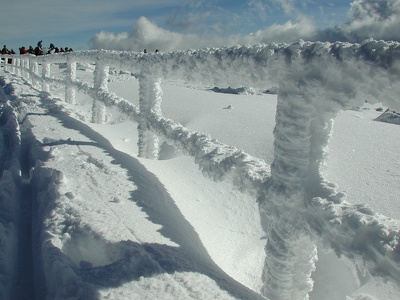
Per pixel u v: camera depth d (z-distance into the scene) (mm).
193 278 1597
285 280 1621
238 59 1928
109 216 2111
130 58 3832
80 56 6285
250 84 1906
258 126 4766
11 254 1851
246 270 2123
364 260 1192
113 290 1450
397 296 1798
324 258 2168
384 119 7168
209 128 4891
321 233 1408
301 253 1610
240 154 2053
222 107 6512
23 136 4379
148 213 2242
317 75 1454
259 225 2473
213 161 2184
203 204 2715
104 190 2514
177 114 6152
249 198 2730
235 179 2002
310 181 1575
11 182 2609
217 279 1642
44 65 9398
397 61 1168
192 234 2203
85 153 3418
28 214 2488
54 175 2574
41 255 1802
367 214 1293
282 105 1596
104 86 5555
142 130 3689
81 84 6625
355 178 2977
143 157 3793
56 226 2010
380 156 3504
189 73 2510
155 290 1483
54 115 5477
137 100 7965
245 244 2311
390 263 1110
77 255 1901
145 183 2744
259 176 1828
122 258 1660
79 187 2539
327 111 1498
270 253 1647
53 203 2234
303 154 1561
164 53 3064
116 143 4758
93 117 5902
